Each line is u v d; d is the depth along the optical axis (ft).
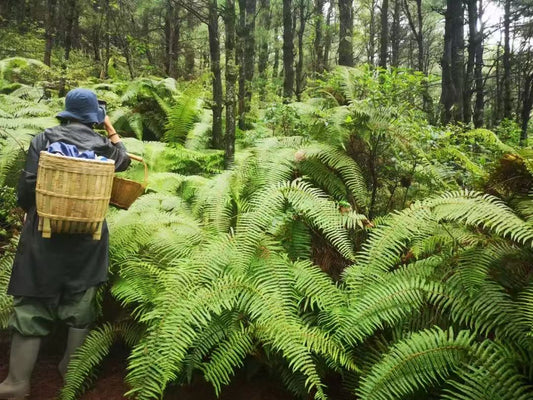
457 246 8.57
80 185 7.88
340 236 9.58
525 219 8.64
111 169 8.21
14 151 13.75
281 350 8.48
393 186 12.47
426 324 8.03
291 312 8.28
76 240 8.63
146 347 7.70
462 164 12.39
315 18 41.45
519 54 45.29
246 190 11.80
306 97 20.63
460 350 6.81
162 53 39.88
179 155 15.98
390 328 8.38
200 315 8.02
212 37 17.94
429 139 11.79
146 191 13.85
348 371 8.31
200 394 8.61
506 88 41.24
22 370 8.54
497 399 6.09
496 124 42.68
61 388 9.07
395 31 64.69
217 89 18.25
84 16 34.40
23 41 32.78
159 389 7.16
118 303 10.58
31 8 39.34
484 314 7.51
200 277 8.51
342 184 11.62
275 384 8.89
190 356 7.98
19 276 8.41
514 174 9.80
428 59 82.48
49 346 10.46
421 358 6.81
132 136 20.72
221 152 16.87
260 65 41.37
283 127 15.47
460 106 31.89
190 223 10.68
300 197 10.10
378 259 8.84
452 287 7.89
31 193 8.54
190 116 18.74
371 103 12.34
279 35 47.78
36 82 23.65
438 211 8.55
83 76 24.34
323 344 7.75
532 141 19.66
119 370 9.61
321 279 9.02
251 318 7.98
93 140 9.30
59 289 8.67
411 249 8.91
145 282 9.39
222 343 8.10
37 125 16.14
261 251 9.34
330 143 11.84
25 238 8.50
